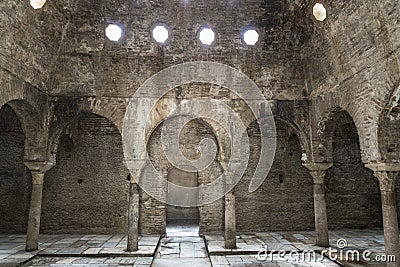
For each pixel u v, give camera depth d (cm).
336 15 873
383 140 813
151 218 1421
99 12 1118
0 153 1439
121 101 1140
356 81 894
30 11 869
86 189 1443
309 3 966
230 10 1141
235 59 1169
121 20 1138
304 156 1180
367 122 851
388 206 822
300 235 1372
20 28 867
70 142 1448
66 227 1418
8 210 1415
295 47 1160
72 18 1088
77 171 1449
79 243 1211
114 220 1432
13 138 1454
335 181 1539
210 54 1165
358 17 800
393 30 712
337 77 987
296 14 1066
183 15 1146
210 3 1138
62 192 1434
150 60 1155
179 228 1614
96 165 1458
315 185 1182
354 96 907
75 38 1127
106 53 1145
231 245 1116
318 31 998
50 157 1128
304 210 1499
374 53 800
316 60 1077
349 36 864
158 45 1154
